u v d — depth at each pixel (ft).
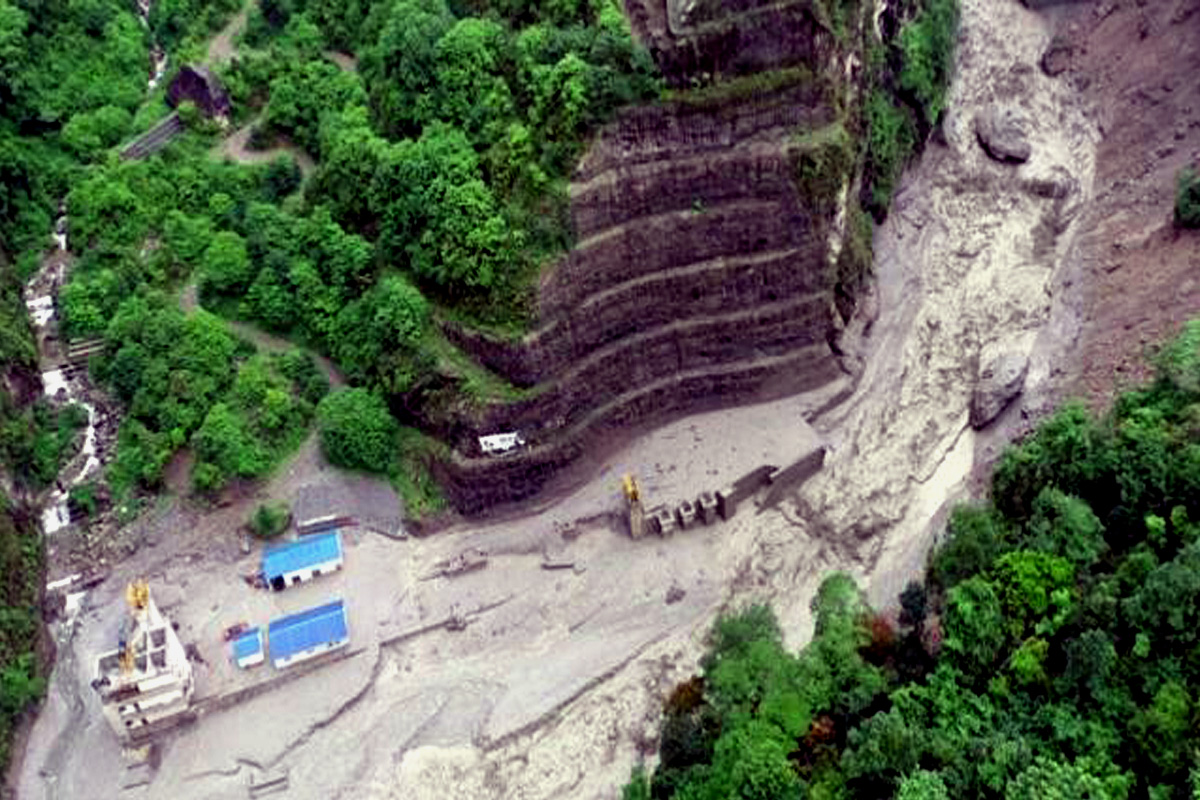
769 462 282.36
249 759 240.94
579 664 254.47
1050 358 303.07
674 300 291.58
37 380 301.63
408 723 247.50
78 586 269.44
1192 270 289.94
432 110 295.28
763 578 266.77
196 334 291.79
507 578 271.90
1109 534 193.67
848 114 294.66
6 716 239.71
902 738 167.32
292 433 289.53
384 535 278.87
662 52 274.36
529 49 281.95
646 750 239.30
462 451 280.72
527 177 275.39
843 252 301.63
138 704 235.40
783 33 274.57
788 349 299.99
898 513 276.00
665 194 283.18
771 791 174.91
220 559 272.92
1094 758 160.45
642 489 283.18
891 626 212.84
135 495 281.54
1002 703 175.73
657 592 266.77
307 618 254.06
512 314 274.16
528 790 236.02
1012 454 218.59
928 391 303.07
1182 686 161.58
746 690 203.10
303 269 299.17
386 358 286.25
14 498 270.67
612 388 292.81
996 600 182.09
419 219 284.41
